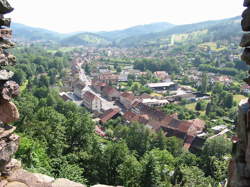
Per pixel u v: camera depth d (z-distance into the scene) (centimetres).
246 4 850
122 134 6475
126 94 10612
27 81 11706
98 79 14162
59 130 3500
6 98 988
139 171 3161
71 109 8012
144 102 10000
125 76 14712
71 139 3747
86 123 3816
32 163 2086
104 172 3341
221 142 5641
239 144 891
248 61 866
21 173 1106
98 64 19700
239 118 883
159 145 6022
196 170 4000
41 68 14362
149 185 3142
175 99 11119
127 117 8231
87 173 3341
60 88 12731
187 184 3681
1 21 980
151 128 7550
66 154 3506
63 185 1157
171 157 5066
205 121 8450
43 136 3294
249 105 878
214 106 9362
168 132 7331
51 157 3069
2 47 975
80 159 3450
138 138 5859
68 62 18888
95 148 3644
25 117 3978
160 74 15750
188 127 7244
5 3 953
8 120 1024
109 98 11381
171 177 4022
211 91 12344
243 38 860
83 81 13912
